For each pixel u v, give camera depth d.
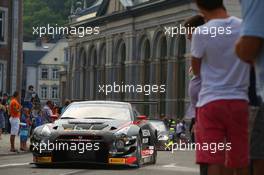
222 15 10.95
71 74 141.88
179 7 105.25
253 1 8.28
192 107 12.09
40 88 197.38
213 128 10.52
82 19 139.50
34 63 198.50
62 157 26.55
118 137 26.53
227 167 10.52
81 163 27.50
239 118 10.52
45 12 196.25
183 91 105.56
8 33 94.06
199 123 10.73
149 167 29.58
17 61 94.88
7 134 63.75
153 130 31.31
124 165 28.58
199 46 10.75
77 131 26.56
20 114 43.34
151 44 113.75
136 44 119.06
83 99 136.25
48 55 197.12
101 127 26.89
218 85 10.59
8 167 27.69
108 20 127.06
